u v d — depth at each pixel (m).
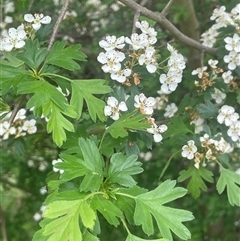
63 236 0.13
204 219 0.33
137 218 0.14
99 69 0.31
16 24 0.30
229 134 0.22
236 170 0.27
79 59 0.16
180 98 0.29
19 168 0.34
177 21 0.28
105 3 0.29
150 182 0.32
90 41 0.33
